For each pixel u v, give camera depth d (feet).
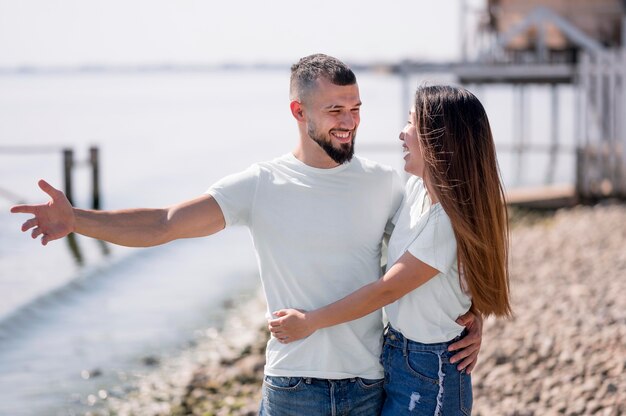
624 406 17.03
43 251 43.57
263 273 10.52
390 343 10.26
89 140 128.88
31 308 31.37
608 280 28.99
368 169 10.44
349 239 10.22
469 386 10.22
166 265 40.60
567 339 21.48
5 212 57.47
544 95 344.90
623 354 19.88
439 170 9.69
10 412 20.47
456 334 10.07
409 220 10.13
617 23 67.00
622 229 39.58
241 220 10.33
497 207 9.82
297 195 10.21
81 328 28.58
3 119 173.68
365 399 10.32
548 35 67.97
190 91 427.74
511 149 85.40
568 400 17.71
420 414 9.90
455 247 9.75
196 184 77.56
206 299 33.17
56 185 74.54
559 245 37.55
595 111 52.49
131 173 86.58
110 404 21.12
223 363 23.97
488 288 9.80
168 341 26.94
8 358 24.91
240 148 119.85
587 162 49.16
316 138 9.98
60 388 22.30
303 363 10.11
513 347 21.20
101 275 37.93
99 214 9.43
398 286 9.67
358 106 10.05
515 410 17.42
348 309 9.71
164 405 20.88
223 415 19.77
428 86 10.03
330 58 10.05
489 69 58.80
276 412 10.32
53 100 282.15
